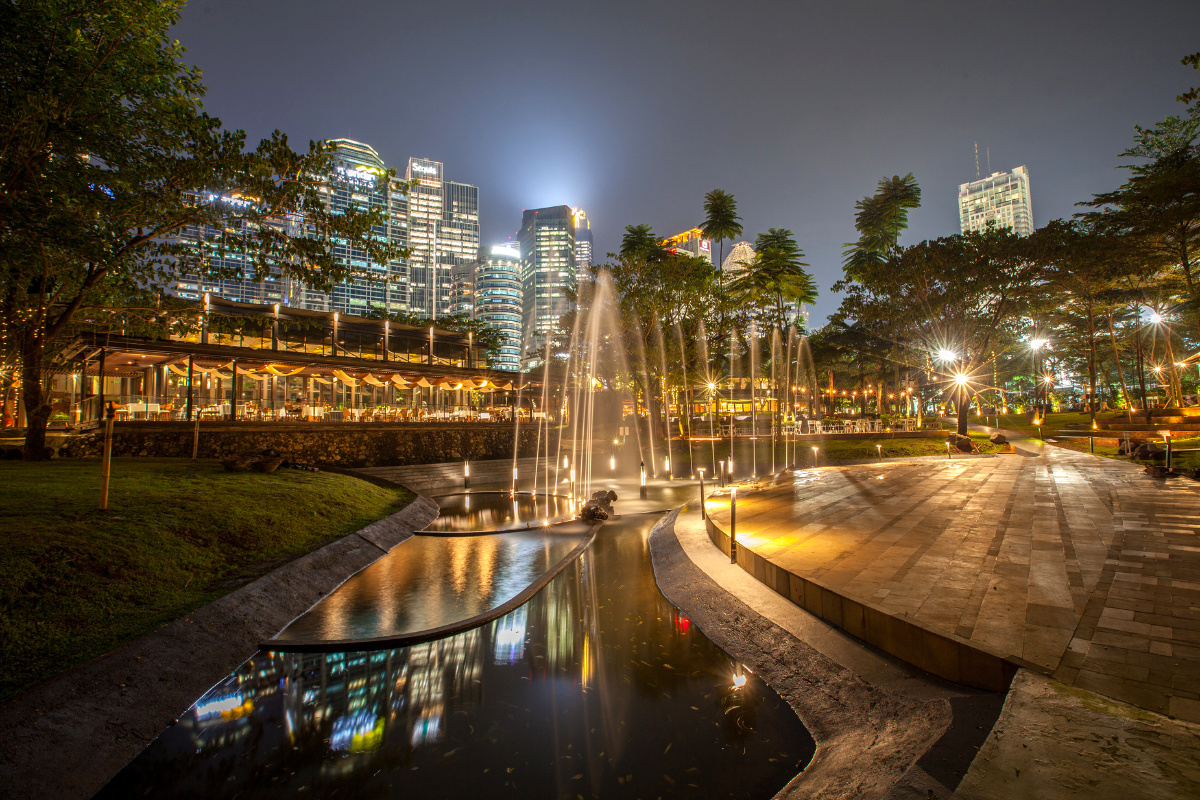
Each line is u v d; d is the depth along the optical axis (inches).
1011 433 1733.5
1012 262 1256.8
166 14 480.4
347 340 1584.6
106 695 208.1
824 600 260.8
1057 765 127.0
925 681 197.0
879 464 1043.9
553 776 175.8
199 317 668.7
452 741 198.2
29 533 294.7
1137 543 331.6
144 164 485.1
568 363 1717.5
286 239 500.4
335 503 553.6
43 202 385.7
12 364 626.2
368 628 308.3
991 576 273.3
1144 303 1496.1
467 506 794.8
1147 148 1169.4
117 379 1167.0
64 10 435.8
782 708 216.5
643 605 351.6
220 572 342.6
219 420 930.7
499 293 6215.6
